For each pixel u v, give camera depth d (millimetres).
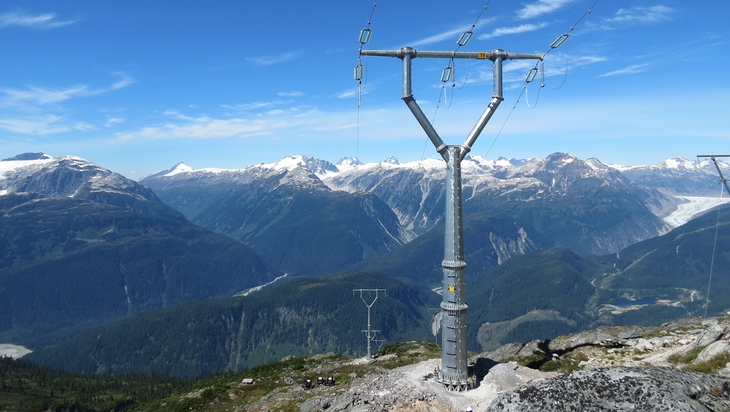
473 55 49406
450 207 47281
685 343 62844
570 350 67938
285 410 56656
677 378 32844
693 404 29672
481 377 49000
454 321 46625
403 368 54469
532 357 67375
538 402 32438
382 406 44562
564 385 33156
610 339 69875
